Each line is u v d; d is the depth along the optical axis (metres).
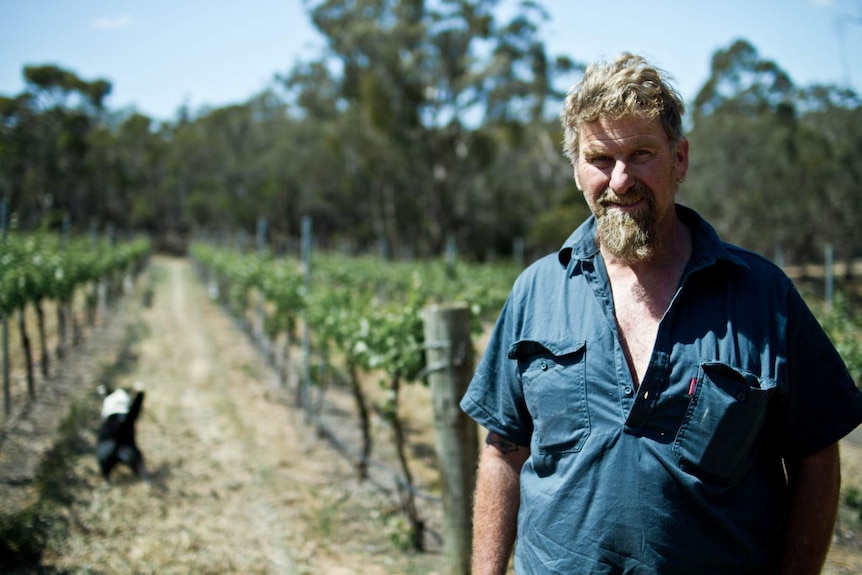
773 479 1.39
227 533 4.83
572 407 1.42
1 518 4.57
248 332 14.15
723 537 1.32
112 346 12.41
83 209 42.53
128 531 4.80
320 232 54.12
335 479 6.00
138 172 57.69
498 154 41.78
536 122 40.19
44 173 27.19
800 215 28.95
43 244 10.66
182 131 60.66
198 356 12.02
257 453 6.59
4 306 6.98
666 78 1.47
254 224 52.59
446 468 3.27
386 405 5.02
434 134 35.19
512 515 1.61
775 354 1.31
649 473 1.33
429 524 5.10
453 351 3.21
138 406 5.95
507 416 1.61
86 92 37.62
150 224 64.50
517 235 43.50
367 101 33.66
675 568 1.32
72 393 8.45
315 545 4.64
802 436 1.35
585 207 36.84
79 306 17.20
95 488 5.57
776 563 1.38
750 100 32.78
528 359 1.52
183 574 4.19
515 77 32.97
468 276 15.12
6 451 6.01
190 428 7.40
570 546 1.40
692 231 1.49
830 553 2.75
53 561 4.29
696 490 1.30
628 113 1.38
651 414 1.34
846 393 1.34
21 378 8.88
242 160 56.31
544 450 1.47
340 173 46.84
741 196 28.86
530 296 1.57
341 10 36.38
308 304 7.83
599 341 1.42
